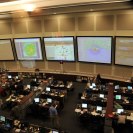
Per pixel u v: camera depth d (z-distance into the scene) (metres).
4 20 14.66
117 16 11.46
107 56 12.53
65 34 13.48
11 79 13.98
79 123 9.24
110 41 12.06
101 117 8.44
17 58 15.41
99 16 12.05
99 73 13.33
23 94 11.68
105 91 11.00
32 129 7.66
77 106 9.91
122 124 8.38
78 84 13.62
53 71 14.83
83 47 13.20
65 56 13.97
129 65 11.82
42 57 14.71
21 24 14.44
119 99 10.12
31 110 9.91
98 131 8.55
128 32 11.34
